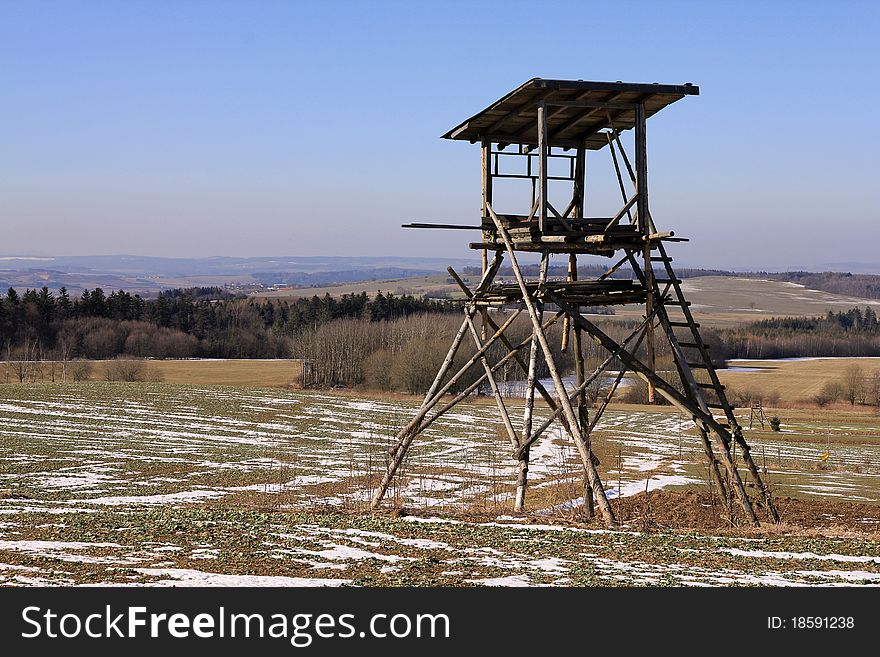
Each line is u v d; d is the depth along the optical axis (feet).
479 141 81.66
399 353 351.67
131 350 463.01
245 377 378.73
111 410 223.30
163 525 68.44
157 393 265.34
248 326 521.65
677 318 643.04
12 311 447.42
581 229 75.46
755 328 580.30
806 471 157.17
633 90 72.02
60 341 444.14
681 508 85.51
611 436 216.13
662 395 77.61
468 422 233.55
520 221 79.00
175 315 513.45
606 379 358.23
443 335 390.83
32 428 185.98
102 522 70.03
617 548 60.29
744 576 51.80
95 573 50.47
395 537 63.82
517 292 78.54
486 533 65.57
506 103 73.97
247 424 214.69
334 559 55.67
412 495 108.99
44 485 112.78
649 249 75.25
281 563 54.19
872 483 139.64
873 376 356.38
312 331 430.61
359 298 540.52
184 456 153.69
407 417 244.01
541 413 260.01
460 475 135.64
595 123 78.95
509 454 171.22
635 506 87.20
